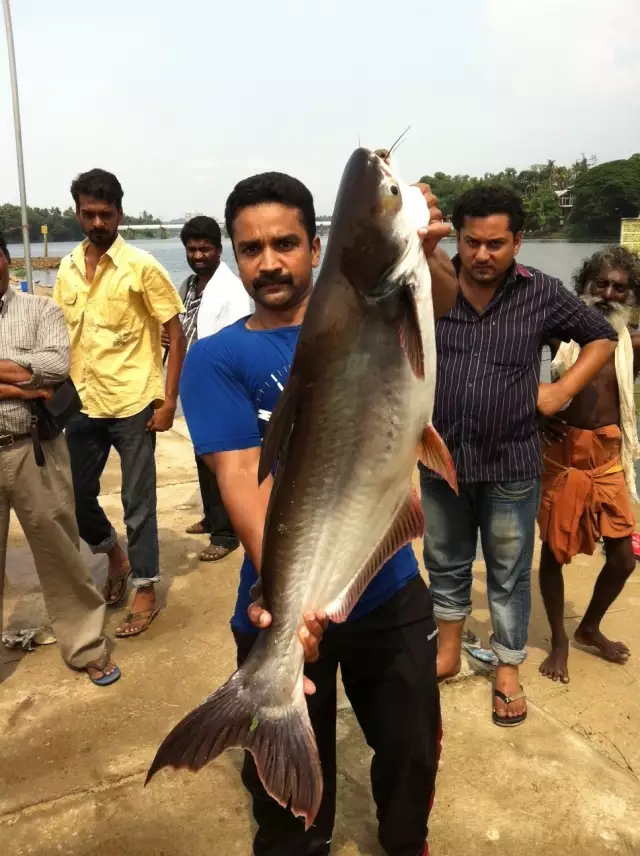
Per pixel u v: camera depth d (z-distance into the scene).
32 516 2.21
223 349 1.29
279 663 1.16
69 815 1.75
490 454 2.02
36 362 2.16
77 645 2.30
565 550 2.27
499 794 1.78
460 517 2.17
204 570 3.14
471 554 2.23
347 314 1.06
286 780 1.12
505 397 1.98
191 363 1.33
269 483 1.29
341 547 1.14
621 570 2.35
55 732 2.06
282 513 1.12
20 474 2.17
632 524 2.33
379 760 1.40
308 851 1.42
